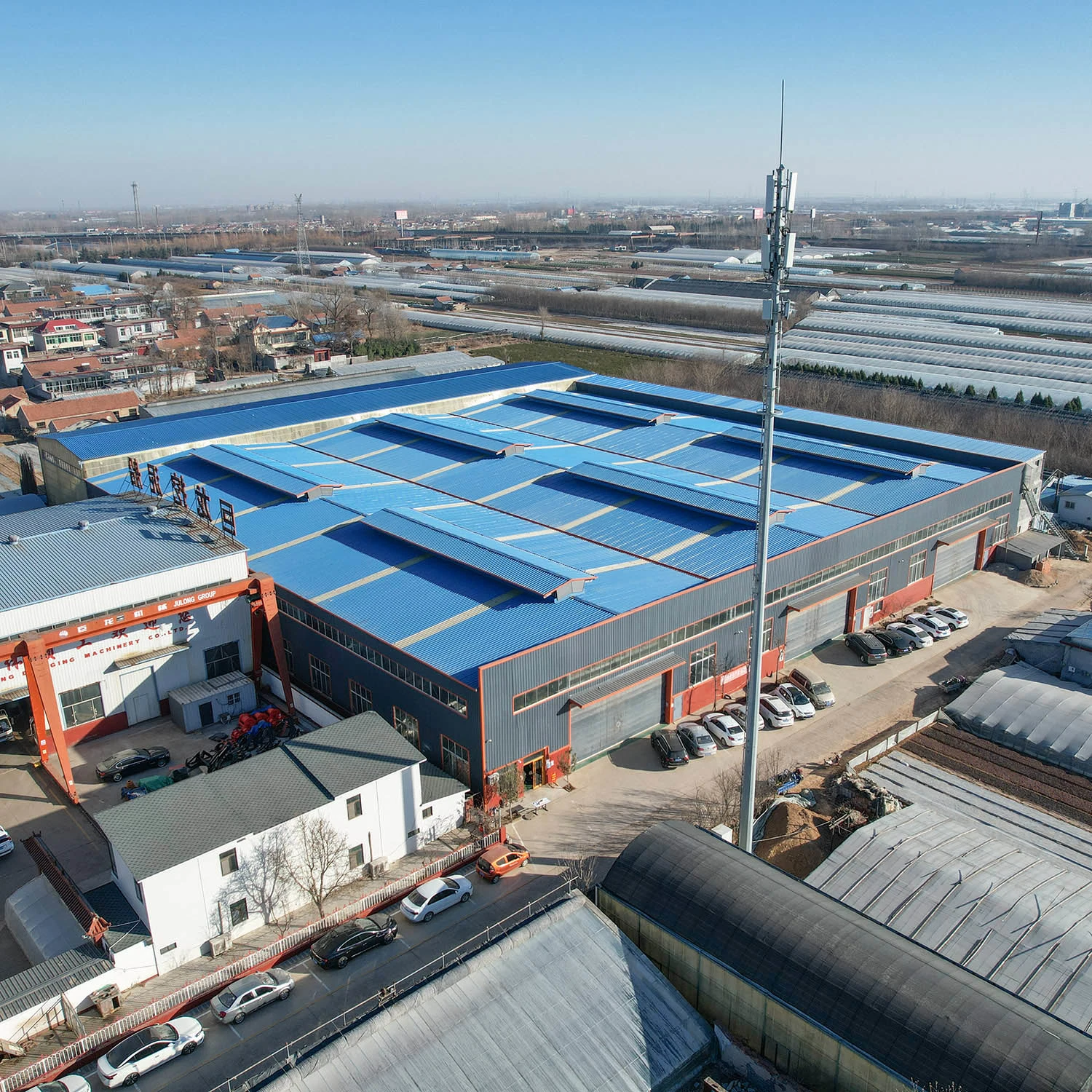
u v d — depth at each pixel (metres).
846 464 72.12
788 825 40.62
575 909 31.03
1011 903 33.12
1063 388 113.50
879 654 56.84
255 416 85.56
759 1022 27.66
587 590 50.25
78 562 50.50
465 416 91.81
